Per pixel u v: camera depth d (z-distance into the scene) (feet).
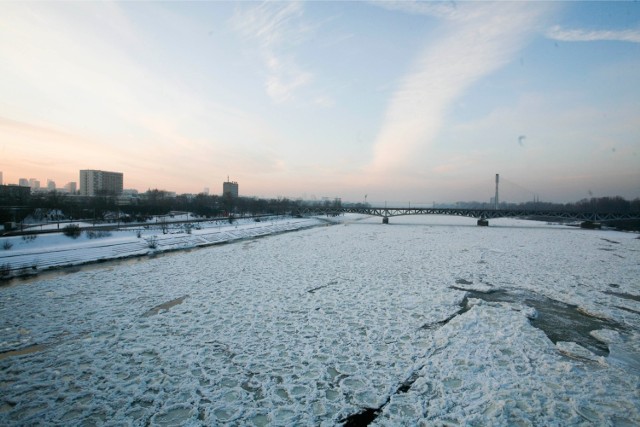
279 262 118.93
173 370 45.16
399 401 38.86
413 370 45.57
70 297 76.02
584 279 94.27
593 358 49.11
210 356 49.08
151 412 36.65
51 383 41.83
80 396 39.27
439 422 35.12
